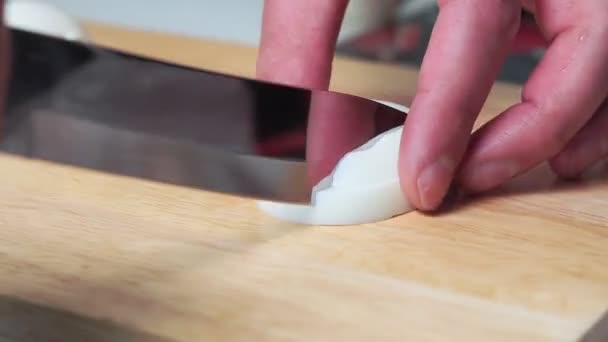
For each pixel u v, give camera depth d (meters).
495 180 0.40
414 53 0.68
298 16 0.43
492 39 0.38
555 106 0.40
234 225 0.38
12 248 0.36
